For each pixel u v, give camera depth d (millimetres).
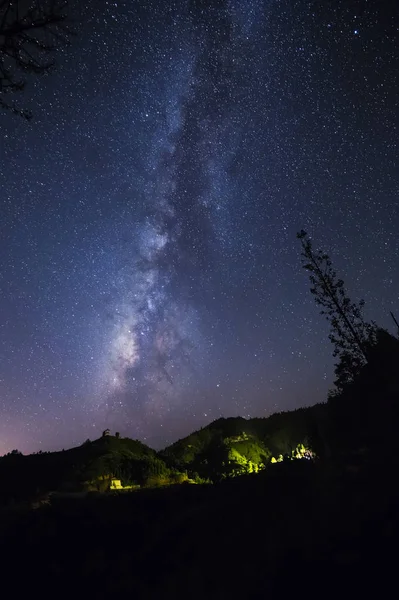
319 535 4762
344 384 14852
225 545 5812
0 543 7750
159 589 5395
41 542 7547
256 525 6070
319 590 3938
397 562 3877
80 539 7508
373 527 4527
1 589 6336
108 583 5934
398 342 14172
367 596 3654
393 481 5496
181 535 6801
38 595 6051
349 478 6348
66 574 6430
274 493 7199
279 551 4766
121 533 7547
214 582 4977
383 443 8359
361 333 15164
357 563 4055
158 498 9188
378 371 13602
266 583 4336
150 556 6414
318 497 5973
